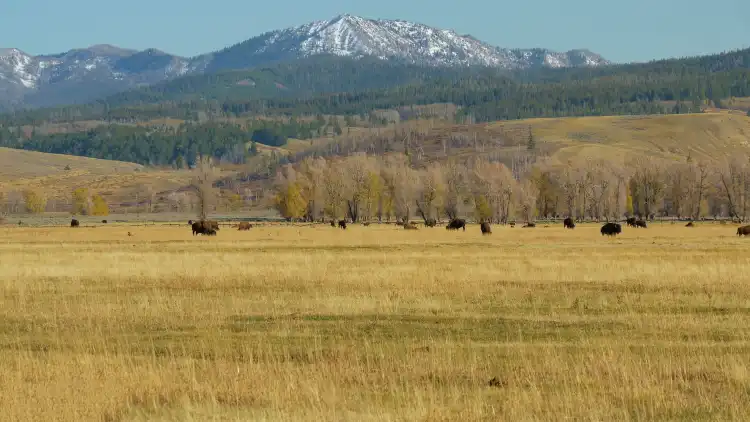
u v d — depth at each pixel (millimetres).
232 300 104688
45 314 96000
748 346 74500
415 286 117812
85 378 62688
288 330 84875
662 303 101125
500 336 81250
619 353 70500
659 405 55812
